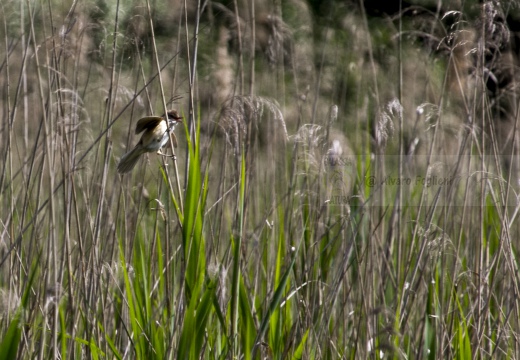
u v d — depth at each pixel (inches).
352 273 414.0
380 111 412.5
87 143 485.1
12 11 464.8
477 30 397.4
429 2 1000.9
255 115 369.7
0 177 418.3
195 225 310.7
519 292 383.2
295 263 394.3
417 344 387.2
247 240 412.8
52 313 335.0
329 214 412.8
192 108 342.3
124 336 385.1
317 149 406.9
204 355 350.9
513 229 455.8
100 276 358.0
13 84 486.6
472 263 430.6
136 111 510.3
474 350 365.4
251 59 426.6
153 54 442.9
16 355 315.3
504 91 500.1
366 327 364.8
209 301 312.2
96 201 429.7
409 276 408.5
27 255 362.6
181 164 555.2
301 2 825.5
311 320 359.3
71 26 378.6
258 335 319.3
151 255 378.9
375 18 987.9
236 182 383.2
